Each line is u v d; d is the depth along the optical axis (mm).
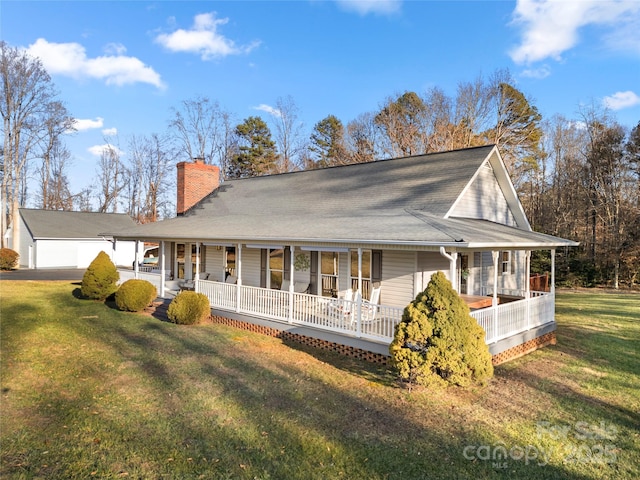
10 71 38906
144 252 40312
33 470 5074
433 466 5434
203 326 13906
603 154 31547
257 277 16609
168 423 6477
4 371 8789
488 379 9109
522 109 37719
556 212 35125
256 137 49250
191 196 22047
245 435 6133
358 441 6039
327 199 15906
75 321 14094
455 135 37344
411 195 13414
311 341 11453
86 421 6492
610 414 7375
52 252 35250
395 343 8180
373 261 12852
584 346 12297
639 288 28734
